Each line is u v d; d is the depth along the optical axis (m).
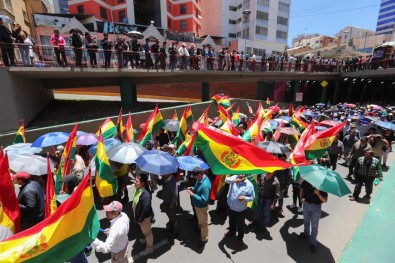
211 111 16.98
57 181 5.86
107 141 7.35
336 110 17.23
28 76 13.77
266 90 30.61
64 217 3.15
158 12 40.50
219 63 20.42
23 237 2.90
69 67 13.27
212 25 59.44
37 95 16.08
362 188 8.54
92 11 34.81
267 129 9.08
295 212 6.95
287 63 25.55
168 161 5.16
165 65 16.98
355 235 5.93
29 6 29.41
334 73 29.36
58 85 17.83
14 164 5.06
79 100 20.22
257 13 52.16
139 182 4.83
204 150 5.54
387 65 25.12
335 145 9.15
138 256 5.07
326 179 4.73
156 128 8.87
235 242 5.59
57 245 3.09
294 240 5.71
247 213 6.95
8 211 3.93
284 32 56.62
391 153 12.56
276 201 6.97
